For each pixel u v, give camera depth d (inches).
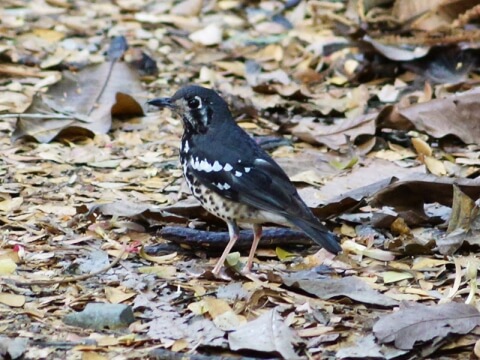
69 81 565.0
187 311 357.4
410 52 602.9
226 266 386.6
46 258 396.5
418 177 426.6
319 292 367.2
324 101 584.4
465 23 604.7
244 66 641.0
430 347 332.5
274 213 382.0
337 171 489.7
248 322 344.5
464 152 510.6
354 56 634.8
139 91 575.5
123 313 348.5
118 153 512.7
